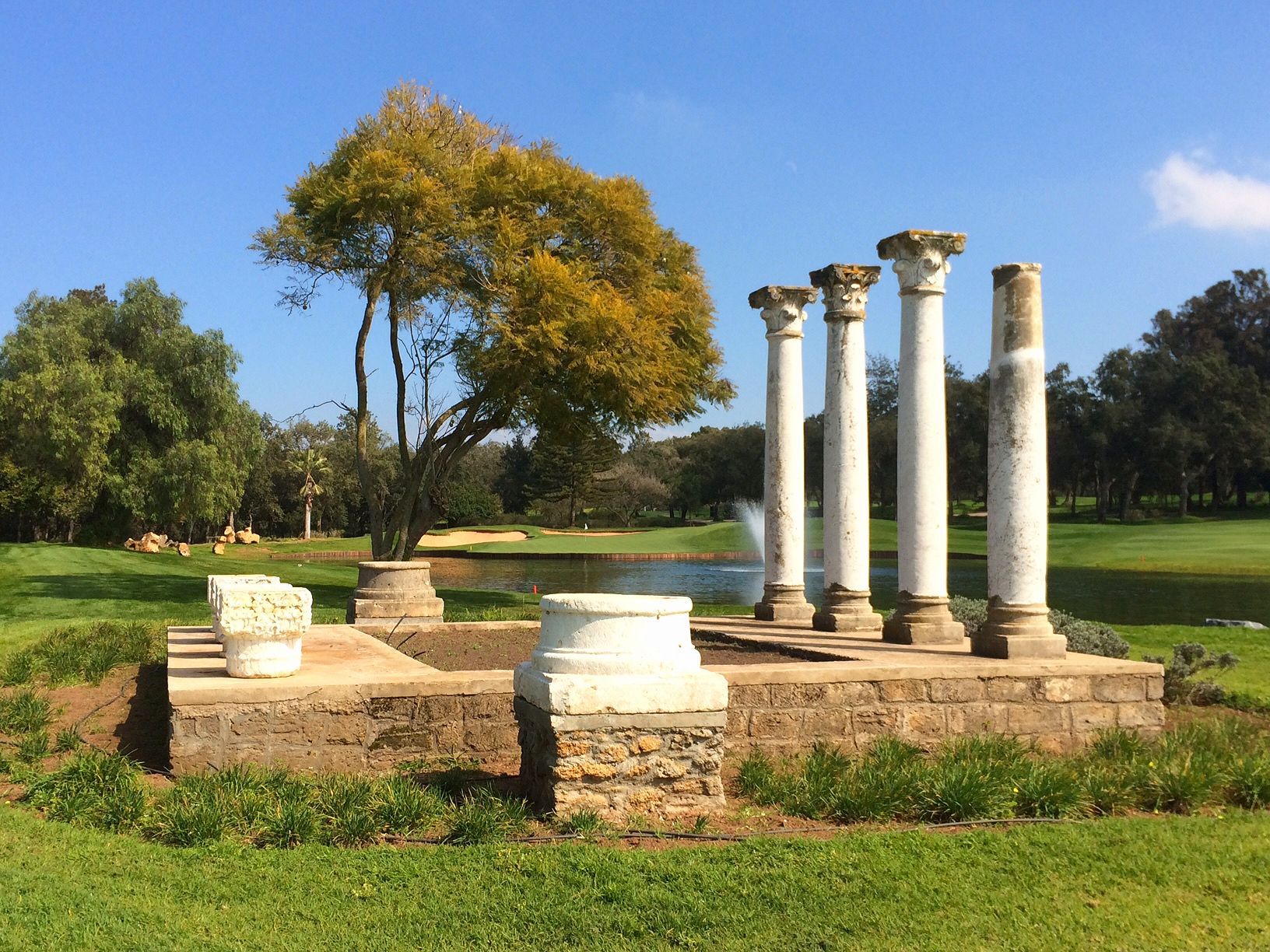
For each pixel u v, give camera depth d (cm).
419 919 467
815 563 4862
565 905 483
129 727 864
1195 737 873
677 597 664
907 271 1121
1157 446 6844
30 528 5456
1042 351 994
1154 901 508
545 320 2239
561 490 7931
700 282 2747
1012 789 682
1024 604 963
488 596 2719
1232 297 8081
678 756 623
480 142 2522
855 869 536
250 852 549
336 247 2305
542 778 627
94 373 4412
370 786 670
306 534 7838
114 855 538
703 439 9250
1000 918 484
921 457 1106
